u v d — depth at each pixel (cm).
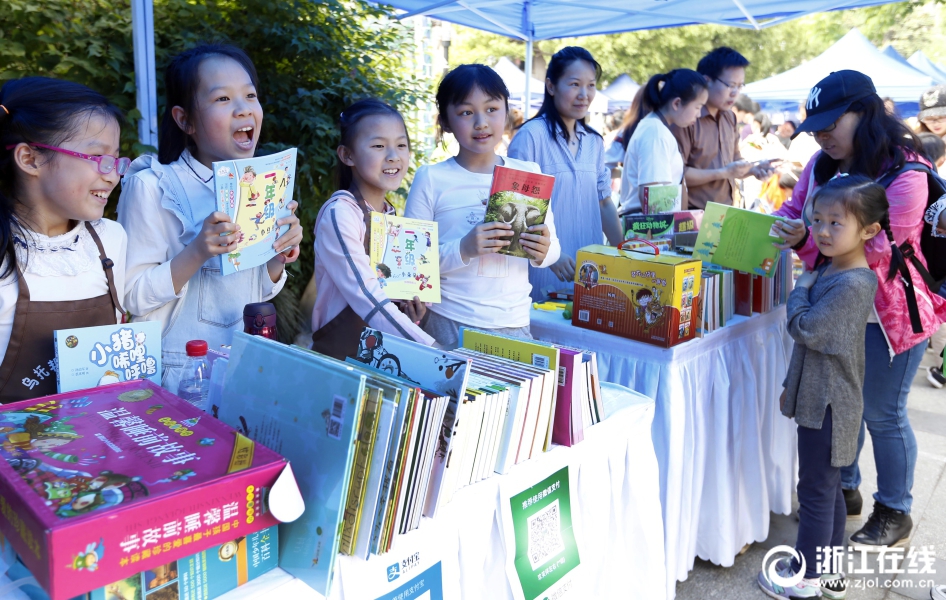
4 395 121
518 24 513
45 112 117
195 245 140
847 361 198
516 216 194
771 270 238
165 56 365
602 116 1053
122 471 85
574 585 148
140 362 128
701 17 462
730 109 395
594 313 229
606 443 158
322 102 413
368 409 101
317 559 92
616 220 327
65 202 122
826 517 212
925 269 224
